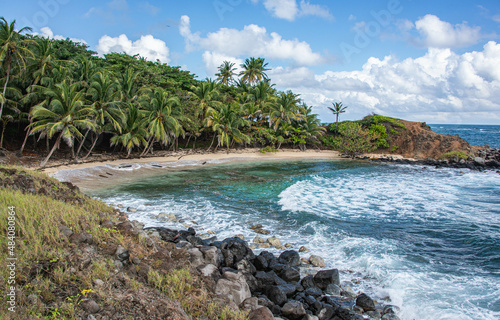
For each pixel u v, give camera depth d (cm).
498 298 865
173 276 692
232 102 5816
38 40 3145
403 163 4944
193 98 5109
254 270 1005
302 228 1498
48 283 523
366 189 2561
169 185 2562
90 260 630
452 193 2441
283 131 5984
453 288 927
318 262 1095
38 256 600
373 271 1040
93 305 503
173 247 933
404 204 2027
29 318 429
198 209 1809
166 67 6047
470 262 1131
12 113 3122
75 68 3684
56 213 834
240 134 4956
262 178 3030
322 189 2519
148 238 852
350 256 1175
